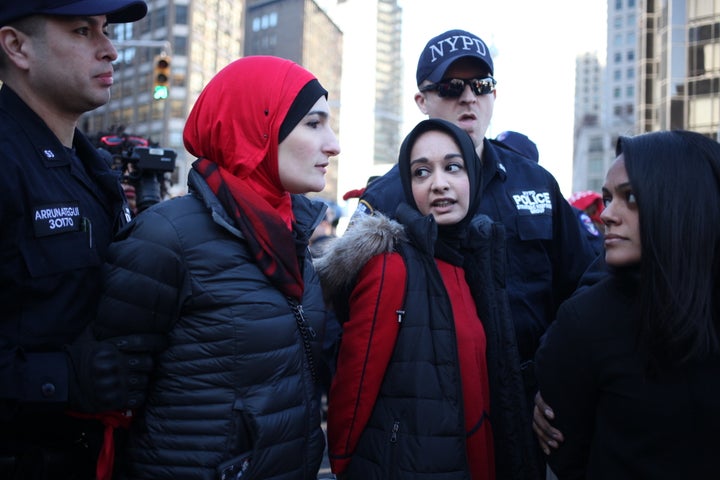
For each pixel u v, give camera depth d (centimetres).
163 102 5931
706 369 146
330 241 219
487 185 264
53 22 165
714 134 3797
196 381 160
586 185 8988
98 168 185
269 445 160
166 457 158
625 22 9000
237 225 168
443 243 214
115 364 154
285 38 9981
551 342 171
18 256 153
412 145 219
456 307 207
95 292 168
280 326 167
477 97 270
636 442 150
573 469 171
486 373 212
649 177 148
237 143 176
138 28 6203
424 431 187
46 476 157
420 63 287
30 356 150
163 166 318
